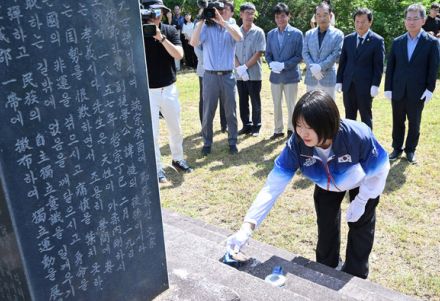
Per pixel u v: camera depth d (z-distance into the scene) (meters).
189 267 2.43
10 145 1.45
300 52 5.76
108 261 1.88
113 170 1.82
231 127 5.46
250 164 5.16
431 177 4.64
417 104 4.82
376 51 5.02
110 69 1.71
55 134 1.57
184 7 12.92
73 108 1.61
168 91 4.53
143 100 1.88
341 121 2.35
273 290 2.23
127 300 2.01
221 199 4.37
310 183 4.62
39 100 1.50
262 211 2.39
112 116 1.76
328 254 3.03
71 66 1.57
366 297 2.55
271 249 3.18
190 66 11.09
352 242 2.87
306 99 2.05
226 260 2.76
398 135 5.10
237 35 4.97
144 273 2.07
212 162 5.27
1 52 1.37
